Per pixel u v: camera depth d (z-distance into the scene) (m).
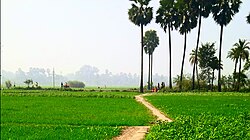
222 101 60.78
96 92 102.94
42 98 73.75
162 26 102.88
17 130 28.42
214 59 106.25
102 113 42.91
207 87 108.12
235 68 105.50
